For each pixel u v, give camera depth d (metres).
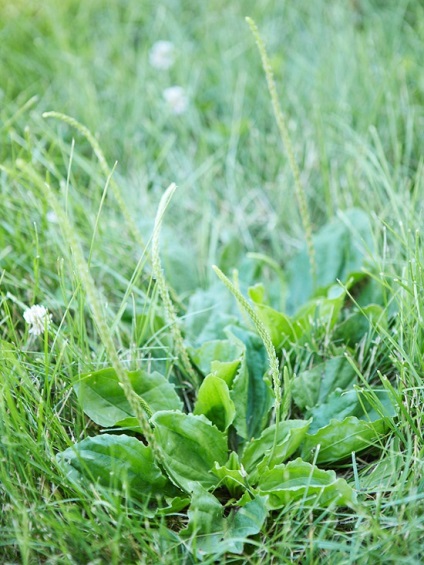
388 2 1.34
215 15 1.37
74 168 1.12
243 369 0.81
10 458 0.75
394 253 0.96
